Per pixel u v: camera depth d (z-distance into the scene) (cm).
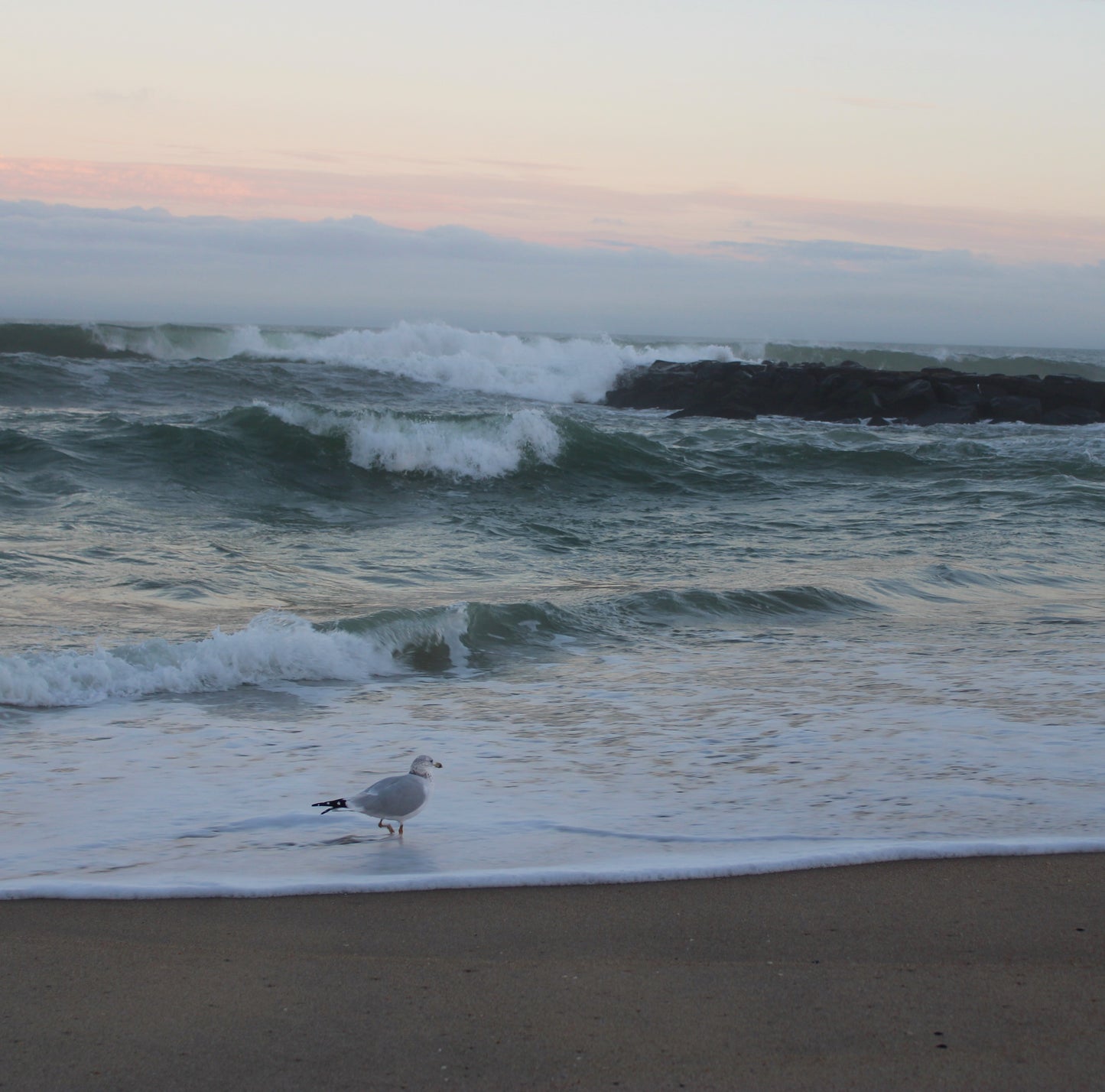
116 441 1992
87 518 1508
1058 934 371
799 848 461
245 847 478
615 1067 283
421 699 781
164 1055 290
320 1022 309
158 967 347
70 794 558
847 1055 288
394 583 1227
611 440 2303
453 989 331
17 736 666
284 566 1281
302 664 845
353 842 484
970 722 690
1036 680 810
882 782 565
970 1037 298
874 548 1523
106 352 4225
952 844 455
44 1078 278
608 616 1048
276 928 381
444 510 1862
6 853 467
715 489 2152
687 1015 312
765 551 1500
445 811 529
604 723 708
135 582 1123
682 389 4119
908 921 383
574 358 4684
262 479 1956
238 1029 305
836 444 2650
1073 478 2264
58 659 781
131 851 471
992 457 2528
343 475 2059
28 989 330
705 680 834
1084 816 504
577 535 1622
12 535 1342
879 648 946
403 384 3984
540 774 596
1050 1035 299
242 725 704
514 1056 289
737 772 592
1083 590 1266
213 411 2942
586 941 368
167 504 1703
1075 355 13962
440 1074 281
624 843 477
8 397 2909
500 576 1291
